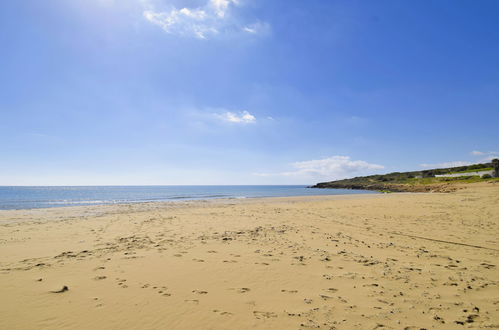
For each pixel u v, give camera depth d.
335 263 6.30
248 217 14.79
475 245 8.21
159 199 37.94
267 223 12.51
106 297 4.39
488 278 5.36
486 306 4.14
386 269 5.89
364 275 5.52
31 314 3.81
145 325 3.56
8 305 4.07
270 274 5.55
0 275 5.36
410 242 8.62
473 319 3.72
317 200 30.50
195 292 4.63
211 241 8.57
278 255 6.95
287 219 13.91
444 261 6.55
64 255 6.89
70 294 4.48
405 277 5.40
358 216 14.96
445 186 50.41
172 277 5.32
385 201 25.03
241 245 8.04
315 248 7.72
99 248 7.64
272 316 3.81
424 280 5.24
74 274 5.45
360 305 4.16
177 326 3.54
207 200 33.56
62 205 25.86
